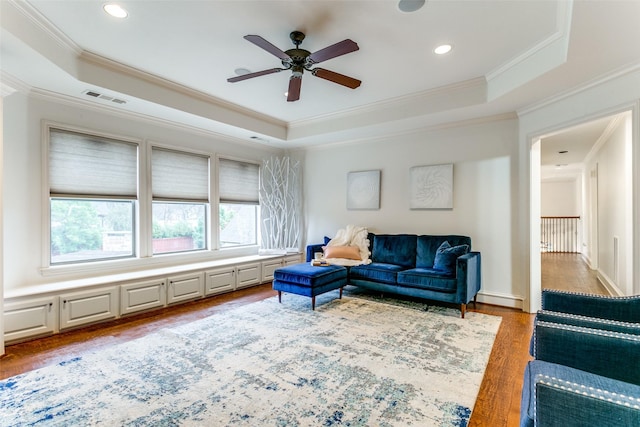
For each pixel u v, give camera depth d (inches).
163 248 178.1
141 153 164.6
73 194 141.3
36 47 97.7
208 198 198.2
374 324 131.7
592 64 103.8
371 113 178.5
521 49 114.8
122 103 143.6
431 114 158.9
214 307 156.9
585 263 303.0
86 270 143.8
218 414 73.4
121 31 104.4
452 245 164.4
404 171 193.6
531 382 49.6
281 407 75.9
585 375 46.2
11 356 103.4
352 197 213.8
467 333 122.3
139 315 144.4
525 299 150.6
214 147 200.5
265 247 233.1
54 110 135.1
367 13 94.7
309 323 133.2
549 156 275.9
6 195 123.0
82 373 92.4
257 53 119.3
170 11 93.7
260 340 115.7
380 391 82.7
